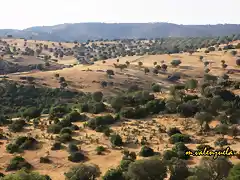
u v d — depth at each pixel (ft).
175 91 268.41
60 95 394.32
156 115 229.86
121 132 198.18
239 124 201.26
